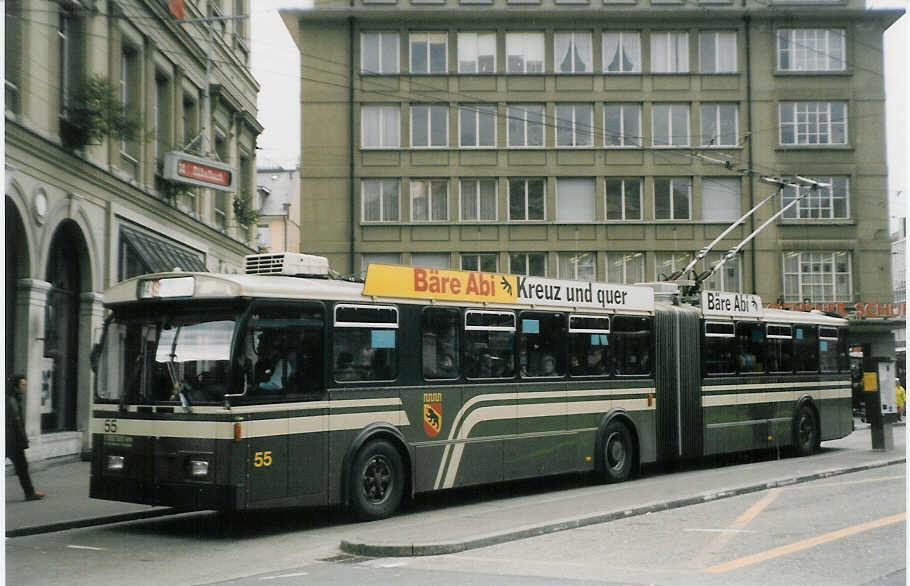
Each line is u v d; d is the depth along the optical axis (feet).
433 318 41.32
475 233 135.54
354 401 37.45
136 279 36.17
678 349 55.72
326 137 135.74
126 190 65.67
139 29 68.44
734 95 139.33
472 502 44.39
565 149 136.56
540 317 46.96
